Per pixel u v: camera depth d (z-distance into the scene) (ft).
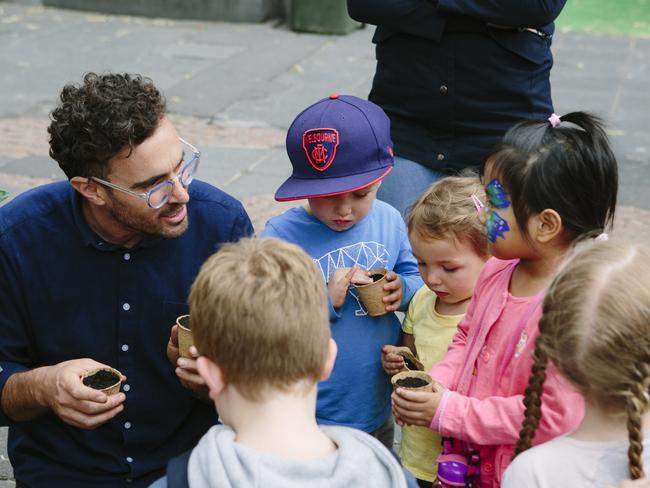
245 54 37.11
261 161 25.64
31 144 26.37
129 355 9.04
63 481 9.17
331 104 10.19
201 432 9.40
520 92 12.58
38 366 9.39
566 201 7.99
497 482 8.40
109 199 8.36
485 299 8.71
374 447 6.16
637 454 5.94
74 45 37.88
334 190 9.76
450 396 8.46
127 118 8.04
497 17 12.07
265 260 6.29
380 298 9.89
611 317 6.10
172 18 43.06
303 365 6.08
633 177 24.54
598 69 36.06
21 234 8.79
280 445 5.98
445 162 12.79
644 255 6.38
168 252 8.98
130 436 9.11
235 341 6.02
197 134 27.78
